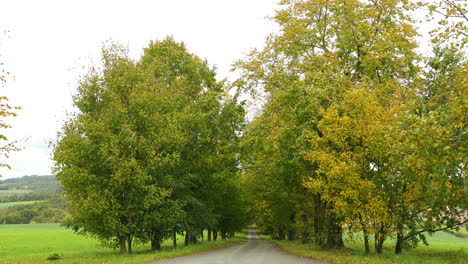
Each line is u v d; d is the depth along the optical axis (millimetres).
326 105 20656
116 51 24438
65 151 21047
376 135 15289
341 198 16734
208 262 15648
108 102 23078
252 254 21516
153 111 23828
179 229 28234
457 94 11070
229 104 31094
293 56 25750
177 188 27641
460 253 21250
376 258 15562
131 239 24500
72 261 16906
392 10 23594
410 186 16188
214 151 32562
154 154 22766
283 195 31234
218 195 33750
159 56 31188
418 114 13258
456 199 14617
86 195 21359
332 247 24016
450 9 12070
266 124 26109
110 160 20719
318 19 25422
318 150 18156
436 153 11406
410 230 18922
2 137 14766
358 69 23797
